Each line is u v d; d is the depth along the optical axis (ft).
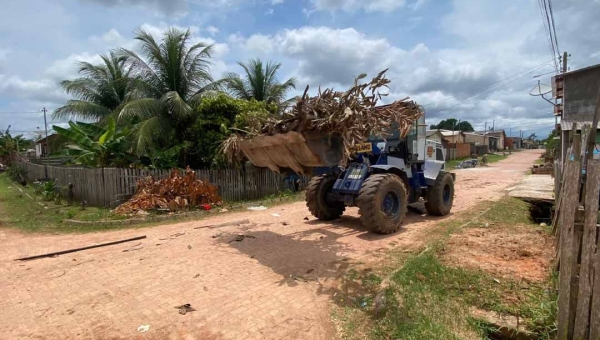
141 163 40.45
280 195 42.09
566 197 9.30
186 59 50.31
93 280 15.43
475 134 194.18
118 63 60.54
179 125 47.37
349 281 14.44
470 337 10.27
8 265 17.84
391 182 21.62
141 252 19.51
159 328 11.23
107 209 33.09
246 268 16.42
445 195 28.35
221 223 26.84
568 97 41.68
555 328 10.11
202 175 37.45
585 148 10.82
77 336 10.94
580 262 9.51
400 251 18.10
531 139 338.13
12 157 103.96
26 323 11.82
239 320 11.62
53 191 41.57
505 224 22.94
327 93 17.34
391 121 18.60
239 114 41.55
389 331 10.61
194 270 16.30
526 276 13.73
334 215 26.35
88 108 52.85
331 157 17.56
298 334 10.77
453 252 16.85
